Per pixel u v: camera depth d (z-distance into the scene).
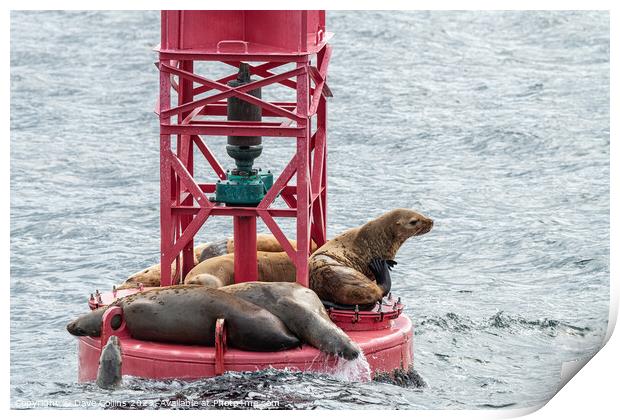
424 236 55.25
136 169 67.31
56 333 42.47
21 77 91.25
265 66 38.62
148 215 58.34
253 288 33.94
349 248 36.62
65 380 37.19
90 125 78.19
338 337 32.81
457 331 42.88
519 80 91.12
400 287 48.34
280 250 38.41
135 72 95.12
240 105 35.88
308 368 32.97
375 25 107.06
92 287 47.88
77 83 90.69
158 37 107.81
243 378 32.66
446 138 74.12
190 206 35.84
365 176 65.69
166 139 34.94
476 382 37.28
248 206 35.72
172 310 33.31
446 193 62.44
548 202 61.00
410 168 67.75
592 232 55.31
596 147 71.94
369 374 33.78
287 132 34.41
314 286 35.66
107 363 33.34
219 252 38.94
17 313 44.41
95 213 58.19
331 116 79.31
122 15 114.50
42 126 77.31
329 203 59.97
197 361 32.66
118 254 52.03
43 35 106.56
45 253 52.00
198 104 34.59
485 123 77.38
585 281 48.44
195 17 34.62
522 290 47.84
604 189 63.41
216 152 70.88
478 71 94.12
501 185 64.44
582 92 87.12
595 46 102.50
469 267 51.16
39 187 62.78
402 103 83.44
